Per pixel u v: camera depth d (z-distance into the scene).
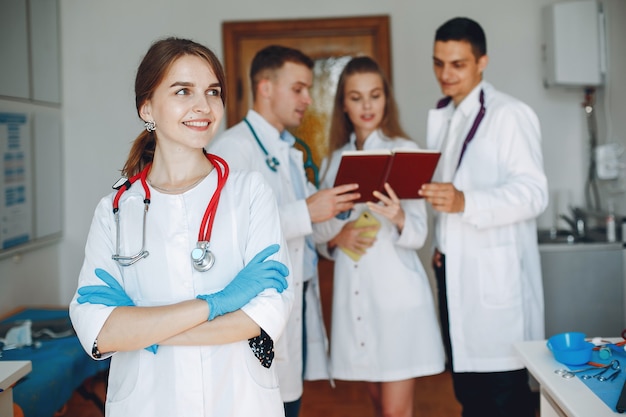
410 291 2.56
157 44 1.50
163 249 1.47
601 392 1.59
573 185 4.39
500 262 2.57
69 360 2.99
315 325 2.68
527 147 2.59
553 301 3.83
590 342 1.96
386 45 4.31
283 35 4.38
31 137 3.98
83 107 4.45
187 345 1.40
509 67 4.34
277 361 2.32
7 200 3.65
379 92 2.60
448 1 4.32
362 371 2.58
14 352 3.05
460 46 2.63
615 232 3.91
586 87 4.24
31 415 2.60
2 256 3.60
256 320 1.40
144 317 1.37
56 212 4.34
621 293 3.82
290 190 2.48
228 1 4.38
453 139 2.73
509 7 4.31
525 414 2.64
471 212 2.46
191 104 1.47
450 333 2.63
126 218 1.51
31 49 3.98
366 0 4.34
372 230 2.57
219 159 1.58
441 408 3.65
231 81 4.37
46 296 4.30
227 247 1.48
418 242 2.55
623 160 4.04
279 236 1.54
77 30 4.42
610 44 4.08
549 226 4.41
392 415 2.61
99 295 1.43
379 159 2.29
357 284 2.59
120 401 1.44
